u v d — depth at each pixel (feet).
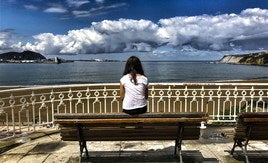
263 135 15.58
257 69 620.08
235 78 331.16
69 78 342.03
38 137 22.79
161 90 26.99
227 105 48.08
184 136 15.21
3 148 20.33
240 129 15.49
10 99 21.84
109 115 14.35
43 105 24.50
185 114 14.38
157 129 14.99
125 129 14.94
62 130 15.03
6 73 471.21
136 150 19.38
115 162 16.74
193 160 17.07
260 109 37.65
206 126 26.50
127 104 15.47
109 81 292.81
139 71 15.93
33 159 18.01
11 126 31.78
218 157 17.93
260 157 17.83
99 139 15.37
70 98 25.21
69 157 18.15
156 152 18.35
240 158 17.74
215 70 570.46
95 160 17.12
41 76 385.29
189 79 318.65
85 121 14.26
